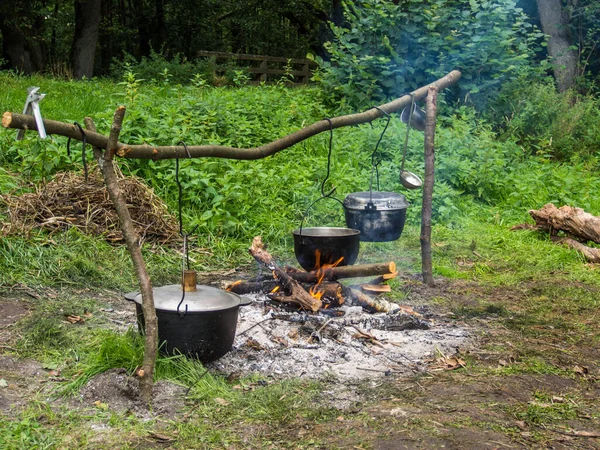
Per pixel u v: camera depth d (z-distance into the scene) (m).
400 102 5.59
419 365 4.14
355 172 8.81
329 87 12.41
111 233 6.34
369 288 5.34
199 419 3.36
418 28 12.48
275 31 33.62
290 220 7.57
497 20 12.66
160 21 32.12
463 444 3.15
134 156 3.63
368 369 4.05
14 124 3.20
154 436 3.19
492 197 9.49
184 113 9.27
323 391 3.72
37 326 4.35
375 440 3.17
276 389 3.68
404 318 4.79
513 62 12.67
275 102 11.10
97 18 25.39
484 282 6.25
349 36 12.76
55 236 6.07
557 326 5.04
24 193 6.78
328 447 3.11
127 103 9.24
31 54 27.62
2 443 3.03
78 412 3.38
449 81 6.02
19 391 3.57
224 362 4.03
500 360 4.25
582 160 11.79
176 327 3.72
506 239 7.73
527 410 3.55
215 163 7.60
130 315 4.86
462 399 3.66
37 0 25.89
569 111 12.77
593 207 9.03
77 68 25.30
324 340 4.42
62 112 9.76
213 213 7.19
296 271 5.15
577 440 3.25
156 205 6.88
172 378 3.71
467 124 10.86
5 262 5.46
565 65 15.04
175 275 5.98
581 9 16.48
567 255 7.21
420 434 3.23
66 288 5.34
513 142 10.76
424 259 6.04
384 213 5.35
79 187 6.62
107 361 3.75
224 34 35.62
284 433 3.24
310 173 8.42
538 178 9.66
